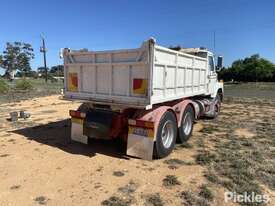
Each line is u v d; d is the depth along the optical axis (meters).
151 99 5.49
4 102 16.70
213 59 10.00
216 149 6.68
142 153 5.82
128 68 5.72
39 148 6.61
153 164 5.62
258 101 19.03
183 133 7.06
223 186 4.64
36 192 4.38
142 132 5.79
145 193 4.37
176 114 6.67
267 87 46.59
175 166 5.52
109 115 6.09
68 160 5.80
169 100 6.32
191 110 7.50
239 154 6.27
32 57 84.44
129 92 5.77
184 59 6.98
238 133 8.41
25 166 5.44
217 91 10.91
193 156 6.17
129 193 4.36
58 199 4.17
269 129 9.03
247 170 5.28
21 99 18.75
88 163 5.64
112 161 5.77
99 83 6.26
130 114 6.10
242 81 69.19
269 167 5.47
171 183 4.72
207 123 9.97
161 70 5.82
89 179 4.86
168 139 6.34
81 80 6.61
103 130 6.00
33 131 8.35
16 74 85.06
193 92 7.91
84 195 4.29
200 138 7.71
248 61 76.31
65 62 6.84
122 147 6.72
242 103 17.58
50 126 9.07
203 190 4.45
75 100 6.77
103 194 4.33
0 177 4.92
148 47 5.35
